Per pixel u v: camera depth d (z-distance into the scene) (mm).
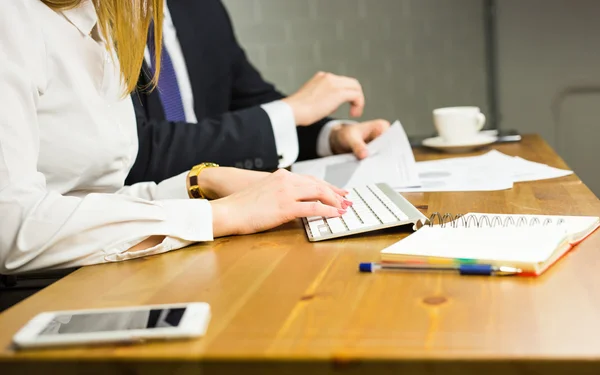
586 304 644
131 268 888
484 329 591
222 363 565
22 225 925
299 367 554
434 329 597
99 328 624
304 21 3152
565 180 1330
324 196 1077
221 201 1041
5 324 690
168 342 601
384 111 3178
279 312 666
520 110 3051
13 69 989
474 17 3033
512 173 1431
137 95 1543
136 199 983
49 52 1110
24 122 983
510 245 798
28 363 589
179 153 1508
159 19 1202
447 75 3102
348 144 1706
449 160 1662
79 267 958
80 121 1145
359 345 569
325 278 771
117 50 1183
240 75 2189
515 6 2980
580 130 3006
